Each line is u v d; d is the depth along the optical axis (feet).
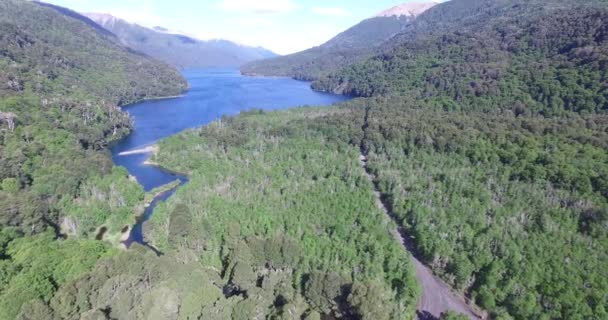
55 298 236.84
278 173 500.74
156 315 224.74
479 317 288.30
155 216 402.72
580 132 519.60
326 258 323.78
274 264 307.99
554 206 381.81
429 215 384.47
